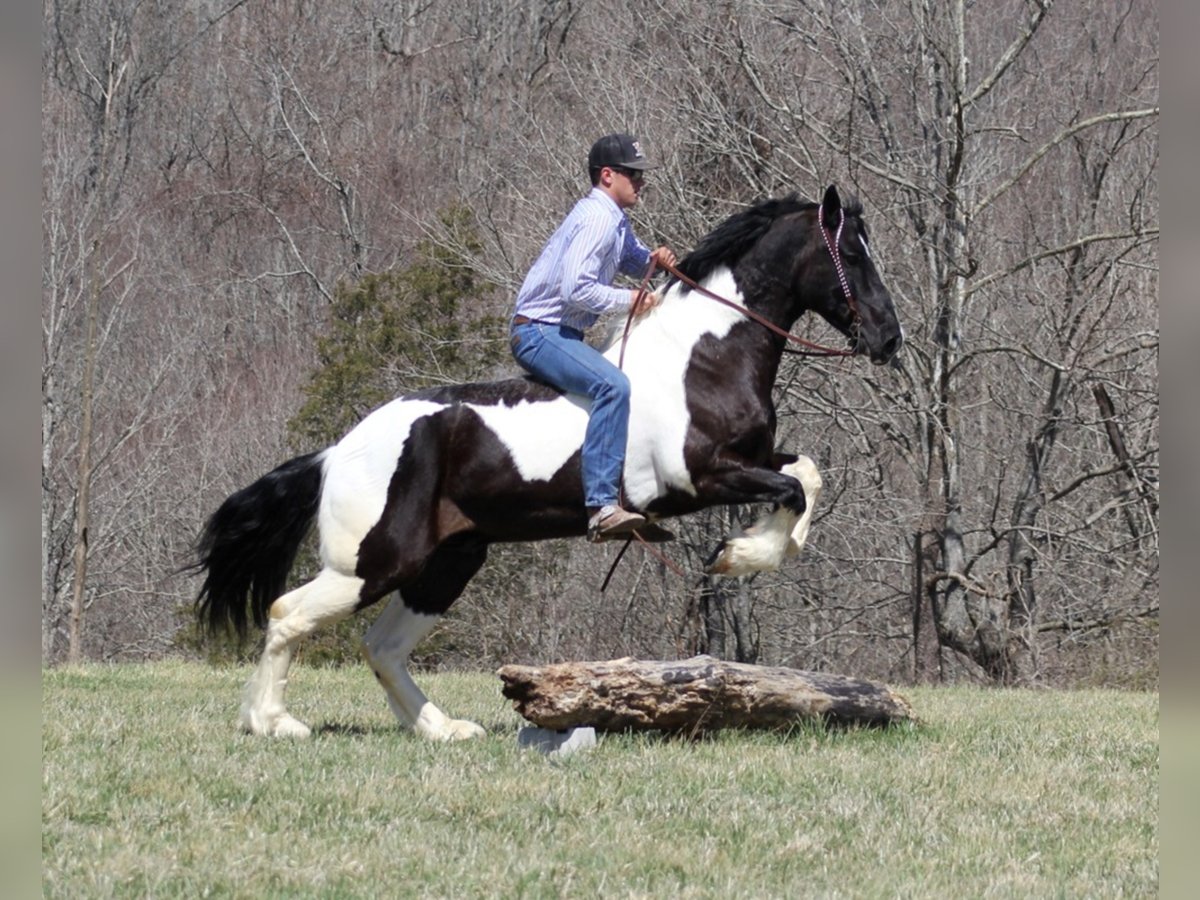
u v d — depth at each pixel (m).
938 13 19.31
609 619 23.08
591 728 7.40
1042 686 18.44
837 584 22.44
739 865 5.25
